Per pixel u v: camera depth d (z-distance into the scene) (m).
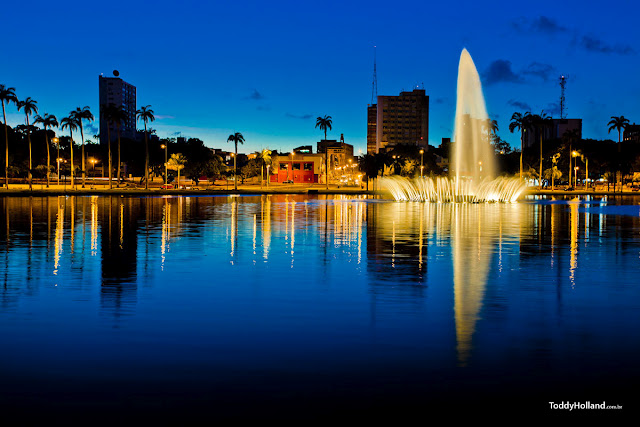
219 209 42.34
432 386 5.87
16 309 9.39
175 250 17.59
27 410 5.27
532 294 10.84
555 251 17.66
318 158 167.50
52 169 126.69
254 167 154.62
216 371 6.32
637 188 129.88
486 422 5.02
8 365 6.50
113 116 107.56
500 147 156.75
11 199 58.06
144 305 9.76
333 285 11.74
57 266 14.22
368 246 18.83
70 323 8.46
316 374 6.22
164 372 6.28
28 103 95.44
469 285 11.78
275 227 26.36
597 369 6.41
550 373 6.27
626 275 13.09
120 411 5.25
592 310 9.45
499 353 7.01
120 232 23.47
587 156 132.62
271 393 5.67
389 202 57.56
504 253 17.11
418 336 7.79
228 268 14.01
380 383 5.95
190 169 131.12
